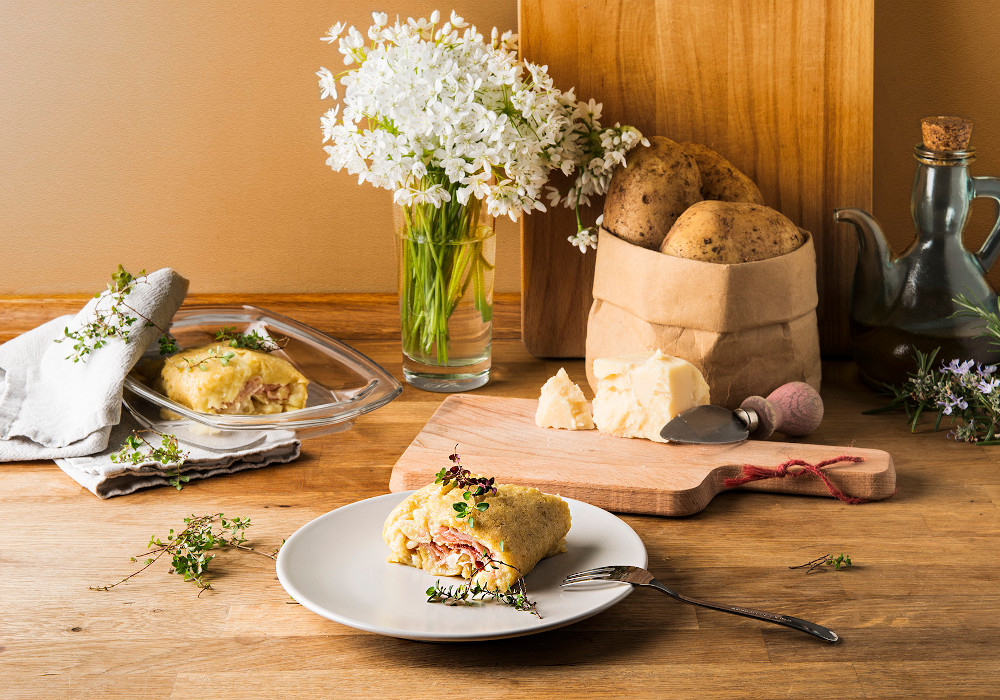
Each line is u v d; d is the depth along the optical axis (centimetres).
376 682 109
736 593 116
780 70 146
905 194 153
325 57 150
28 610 115
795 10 145
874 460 128
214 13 149
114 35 149
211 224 155
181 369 136
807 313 137
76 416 132
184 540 121
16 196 153
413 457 128
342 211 154
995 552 121
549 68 146
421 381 145
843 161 147
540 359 153
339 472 131
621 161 139
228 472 130
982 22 149
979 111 151
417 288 142
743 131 147
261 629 113
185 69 150
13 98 150
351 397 139
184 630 113
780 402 133
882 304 139
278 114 152
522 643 112
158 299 138
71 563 120
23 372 138
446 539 114
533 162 136
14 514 125
